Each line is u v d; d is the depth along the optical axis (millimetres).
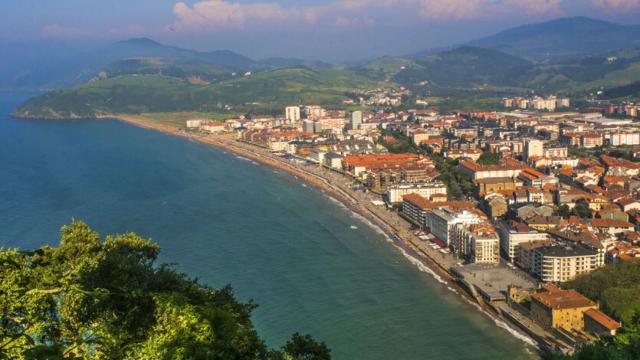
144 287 119938
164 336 88750
